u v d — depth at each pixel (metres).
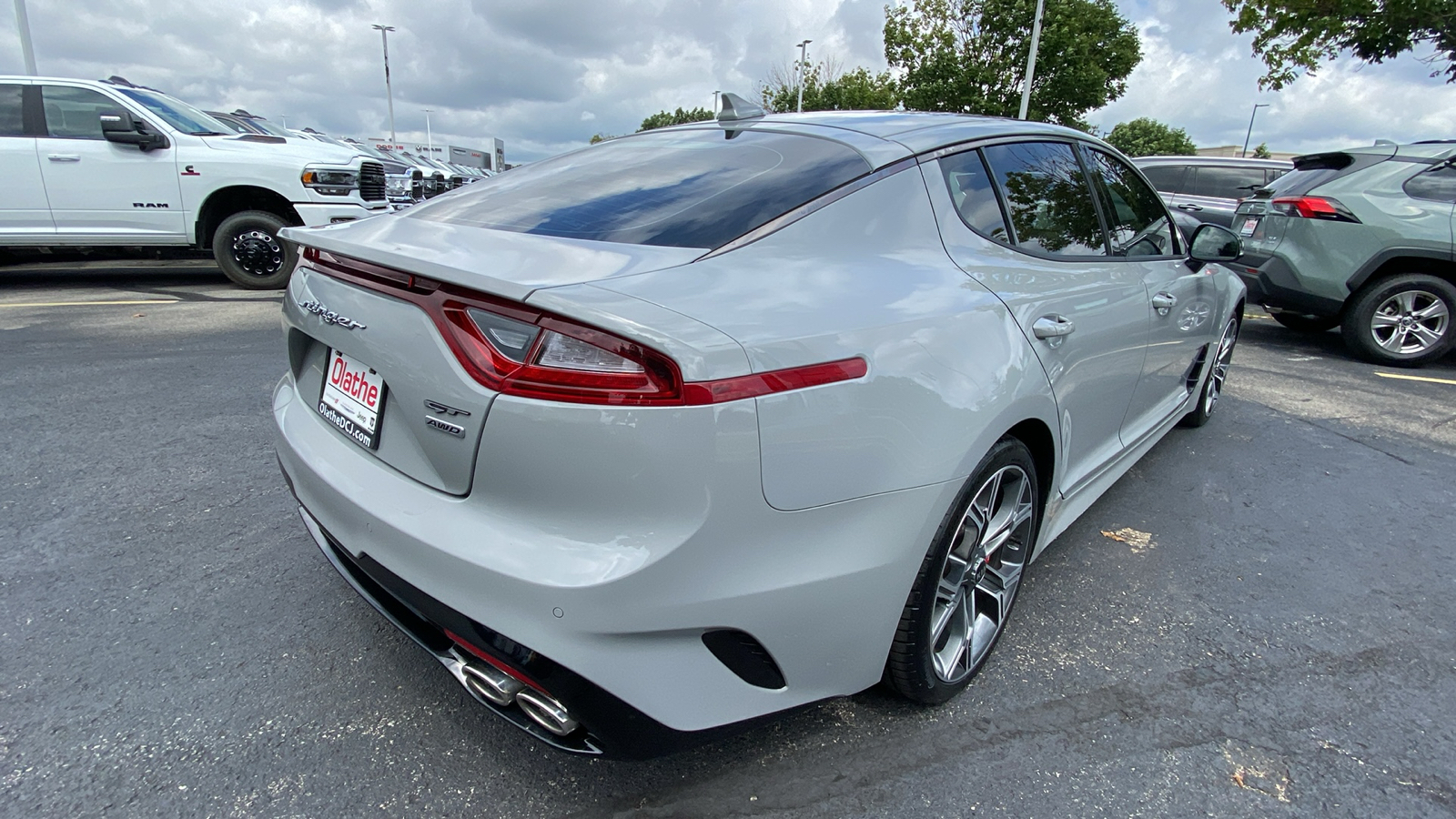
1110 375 2.56
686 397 1.32
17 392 4.27
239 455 3.49
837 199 1.92
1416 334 5.96
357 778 1.75
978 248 2.12
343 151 8.29
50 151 7.07
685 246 1.72
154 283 8.30
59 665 2.08
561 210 2.00
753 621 1.47
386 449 1.68
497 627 1.41
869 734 1.92
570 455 1.34
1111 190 2.94
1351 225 5.97
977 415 1.76
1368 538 3.09
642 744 1.46
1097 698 2.09
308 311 1.89
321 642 2.22
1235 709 2.07
